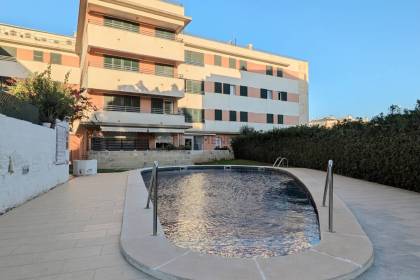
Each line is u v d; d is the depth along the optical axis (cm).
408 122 1158
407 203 852
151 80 2697
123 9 2553
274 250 529
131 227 575
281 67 4128
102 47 2470
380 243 514
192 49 3462
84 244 503
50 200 905
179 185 1406
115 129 2508
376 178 1320
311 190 1020
